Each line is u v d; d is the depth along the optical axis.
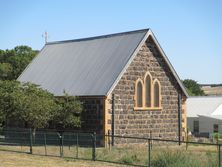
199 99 91.56
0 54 83.06
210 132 80.56
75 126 45.06
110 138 43.84
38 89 44.03
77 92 46.19
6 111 41.78
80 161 30.64
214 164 26.56
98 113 44.38
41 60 55.16
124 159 30.72
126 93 45.50
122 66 45.28
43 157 32.62
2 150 36.97
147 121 47.03
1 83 42.38
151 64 47.72
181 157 28.25
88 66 48.72
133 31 48.44
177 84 49.81
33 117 41.53
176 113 49.53
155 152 34.09
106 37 50.84
